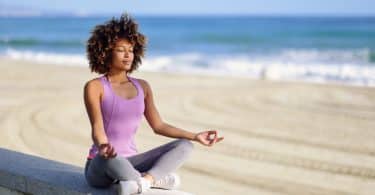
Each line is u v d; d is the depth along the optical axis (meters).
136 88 4.53
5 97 14.75
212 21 122.50
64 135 10.08
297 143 9.68
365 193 6.94
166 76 20.33
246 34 61.50
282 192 6.89
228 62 27.77
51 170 4.95
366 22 98.19
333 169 8.02
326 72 22.53
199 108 13.46
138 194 4.27
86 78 19.44
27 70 21.88
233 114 12.66
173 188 4.54
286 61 29.48
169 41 54.78
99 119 4.28
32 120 11.50
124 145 4.48
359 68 23.64
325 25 83.56
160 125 4.65
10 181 4.91
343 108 13.50
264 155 8.80
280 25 88.00
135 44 4.55
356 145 9.56
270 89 16.84
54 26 97.62
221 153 8.88
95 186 4.46
